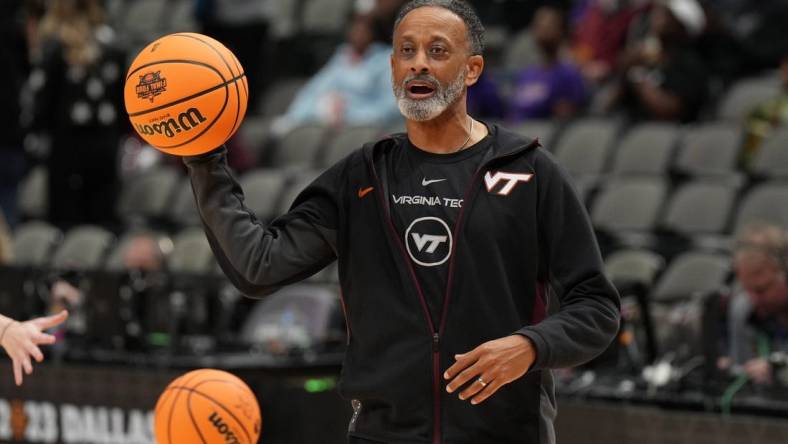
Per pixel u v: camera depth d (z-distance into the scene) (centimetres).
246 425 1059
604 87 2995
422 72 891
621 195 2391
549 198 895
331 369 1656
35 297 1736
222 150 911
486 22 3500
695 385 1379
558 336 834
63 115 2731
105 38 2814
